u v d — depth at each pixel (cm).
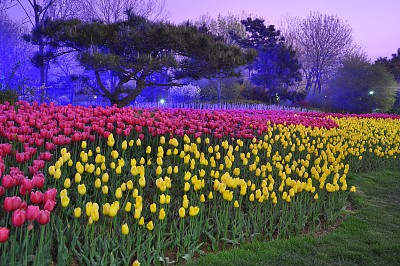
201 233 552
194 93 4100
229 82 4288
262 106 3772
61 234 406
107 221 521
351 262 528
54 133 691
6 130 641
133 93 2222
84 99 3156
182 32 2048
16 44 3158
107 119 821
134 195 485
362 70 4256
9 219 445
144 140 888
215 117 1144
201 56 2094
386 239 624
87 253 427
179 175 737
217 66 2081
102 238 458
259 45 5706
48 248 397
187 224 561
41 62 2219
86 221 503
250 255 512
